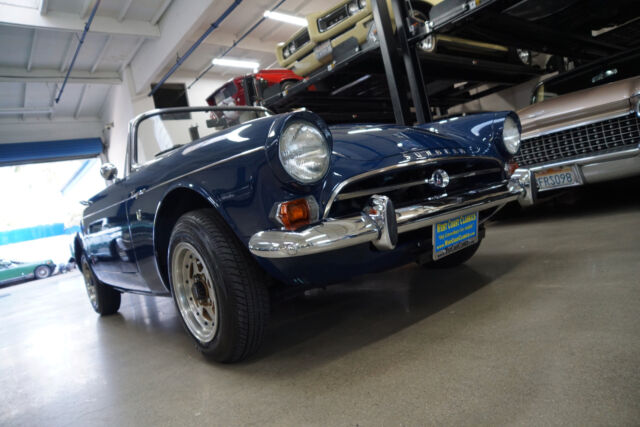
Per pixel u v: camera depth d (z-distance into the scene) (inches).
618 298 56.5
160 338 87.1
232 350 58.1
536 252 90.3
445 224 63.9
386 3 132.7
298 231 49.0
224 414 46.8
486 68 179.2
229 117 102.6
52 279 449.7
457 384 42.9
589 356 43.1
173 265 65.7
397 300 76.5
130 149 89.8
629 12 167.2
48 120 541.6
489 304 64.5
